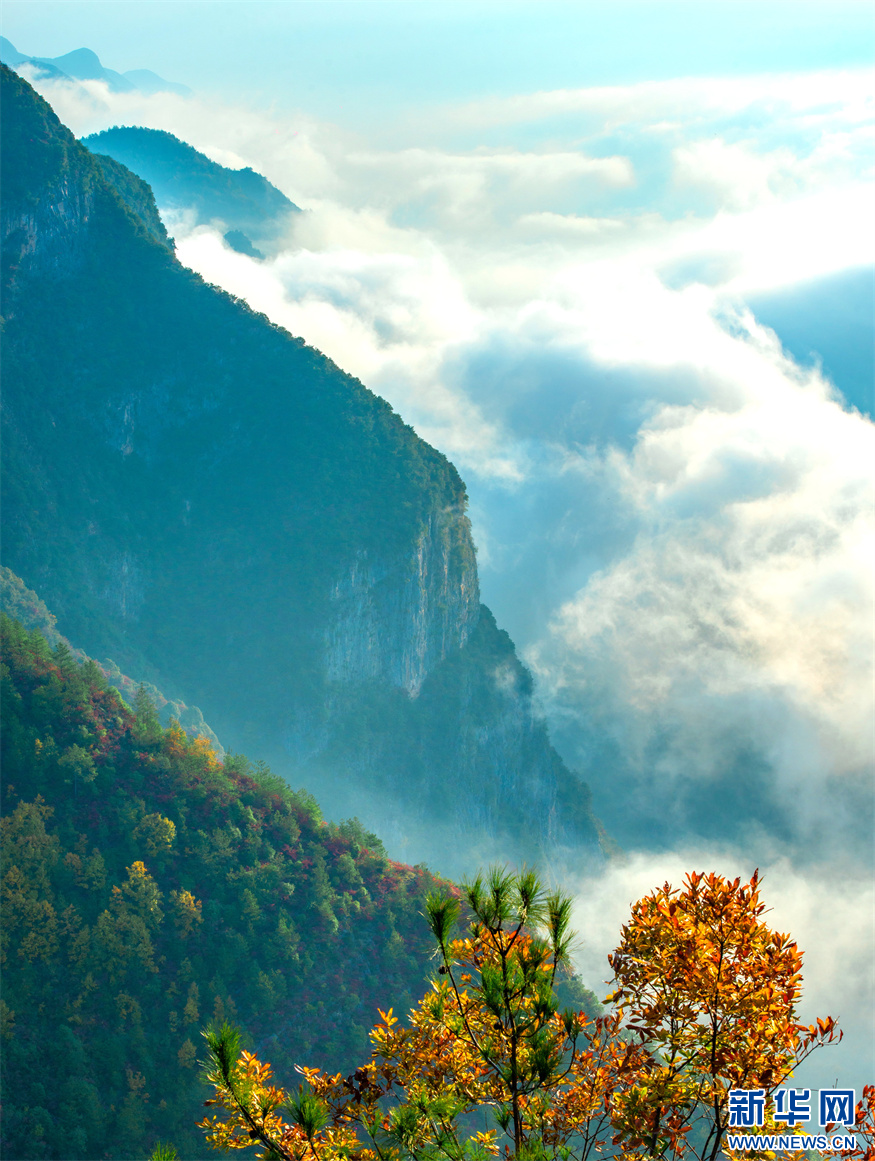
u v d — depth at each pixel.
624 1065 14.33
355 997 97.00
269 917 100.62
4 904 88.75
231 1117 14.34
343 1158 13.91
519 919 14.02
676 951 14.14
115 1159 79.69
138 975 90.75
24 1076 81.81
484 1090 14.65
